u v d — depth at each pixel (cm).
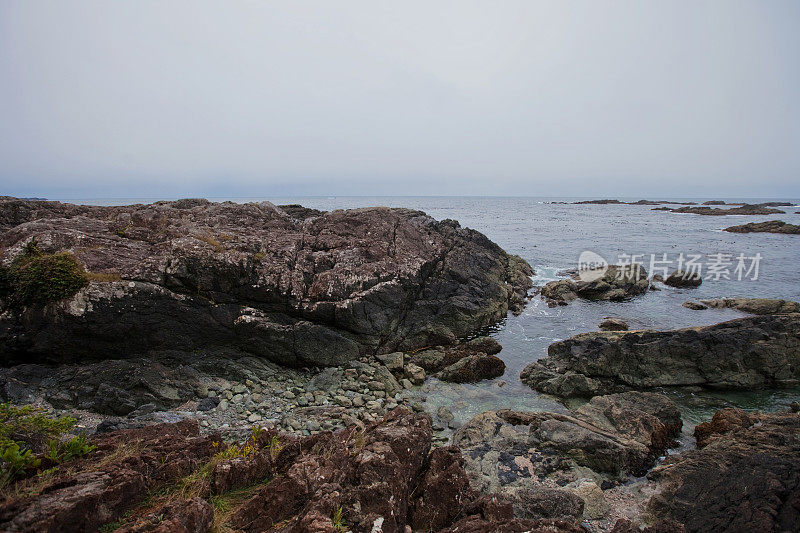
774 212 12331
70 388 1466
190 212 2536
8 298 1554
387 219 2734
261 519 716
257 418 1500
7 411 831
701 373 1811
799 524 835
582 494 1129
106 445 866
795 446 1148
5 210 2156
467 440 1384
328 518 677
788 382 1791
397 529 803
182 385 1611
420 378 1902
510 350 2262
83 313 1563
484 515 857
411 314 2308
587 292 3312
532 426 1430
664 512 1038
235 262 1845
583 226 8744
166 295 1719
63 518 582
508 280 3466
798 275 3962
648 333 1916
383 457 882
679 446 1402
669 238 6588
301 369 1941
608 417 1472
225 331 1834
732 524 891
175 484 772
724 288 3566
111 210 2489
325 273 2084
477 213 13538
